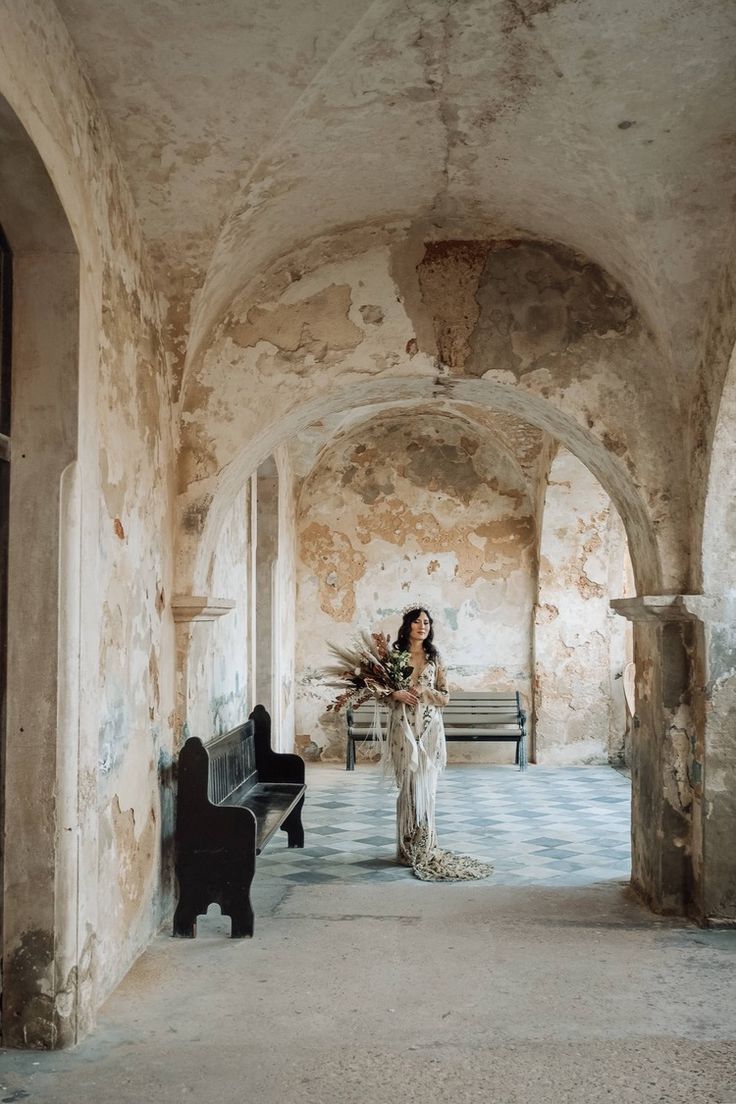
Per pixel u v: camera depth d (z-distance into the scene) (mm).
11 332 3482
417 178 4852
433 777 6555
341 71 3939
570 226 5004
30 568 3412
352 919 4871
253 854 4578
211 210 4535
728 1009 3607
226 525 7359
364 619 11656
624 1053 3207
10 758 3375
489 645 11609
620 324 5215
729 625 4754
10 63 2939
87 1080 3051
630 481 5117
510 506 11695
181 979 3979
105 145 3984
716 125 4059
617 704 11297
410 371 5250
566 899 5340
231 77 3881
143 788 4383
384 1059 3170
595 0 3490
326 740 11523
